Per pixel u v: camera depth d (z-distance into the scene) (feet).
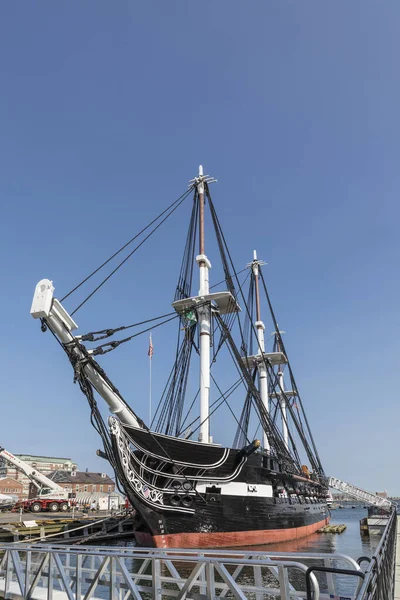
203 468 85.71
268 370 177.17
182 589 29.94
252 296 179.63
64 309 71.26
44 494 194.29
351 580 67.00
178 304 110.01
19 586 40.81
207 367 103.81
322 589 60.64
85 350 73.05
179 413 114.42
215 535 85.81
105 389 75.87
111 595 33.06
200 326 107.86
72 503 197.47
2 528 114.83
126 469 74.43
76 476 362.53
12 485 359.05
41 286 69.77
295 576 69.26
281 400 222.48
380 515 202.80
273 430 134.21
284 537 109.91
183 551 31.24
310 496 155.33
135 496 75.92
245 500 94.02
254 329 167.12
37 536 114.93
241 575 67.62
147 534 80.79
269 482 105.91
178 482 83.15
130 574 35.27
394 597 44.52
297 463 154.40
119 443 73.61
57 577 41.45
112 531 136.36
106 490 362.94
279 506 110.22
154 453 79.92
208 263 115.34
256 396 128.26
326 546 115.96
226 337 112.98
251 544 93.66
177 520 81.30
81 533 126.31
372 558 27.30
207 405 101.14
